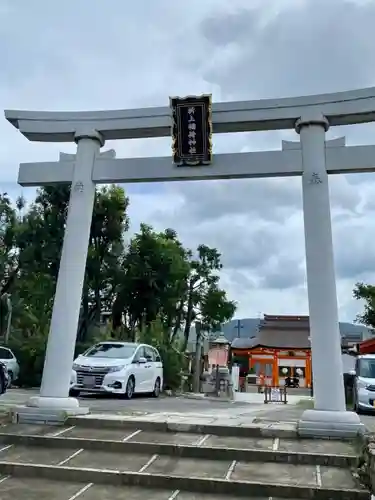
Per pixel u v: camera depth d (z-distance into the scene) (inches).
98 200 1007.6
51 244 975.0
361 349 1094.4
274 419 323.6
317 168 319.0
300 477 216.2
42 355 831.7
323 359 291.6
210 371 1005.8
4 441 266.8
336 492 198.8
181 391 823.7
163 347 837.8
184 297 1248.8
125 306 1051.3
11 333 973.2
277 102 331.6
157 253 1045.2
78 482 218.5
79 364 522.0
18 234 1017.5
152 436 269.7
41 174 361.4
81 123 359.9
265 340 1491.1
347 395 655.8
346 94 320.8
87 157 355.6
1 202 1082.1
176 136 338.6
